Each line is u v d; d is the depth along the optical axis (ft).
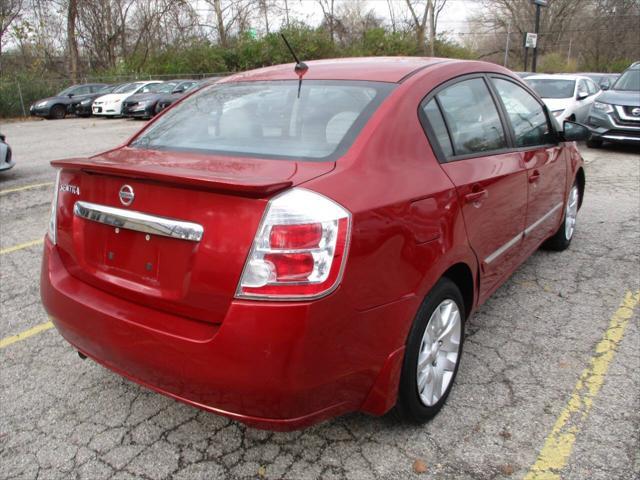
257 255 6.63
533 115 13.35
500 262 11.08
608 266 15.49
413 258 7.85
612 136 34.55
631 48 168.66
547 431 8.77
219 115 9.84
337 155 7.91
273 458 8.41
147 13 120.37
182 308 7.30
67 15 108.37
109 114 73.31
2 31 104.06
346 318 6.91
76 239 8.57
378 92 9.04
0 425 9.29
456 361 9.50
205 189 6.96
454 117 9.90
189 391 7.31
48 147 43.09
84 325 8.17
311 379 6.76
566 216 16.15
